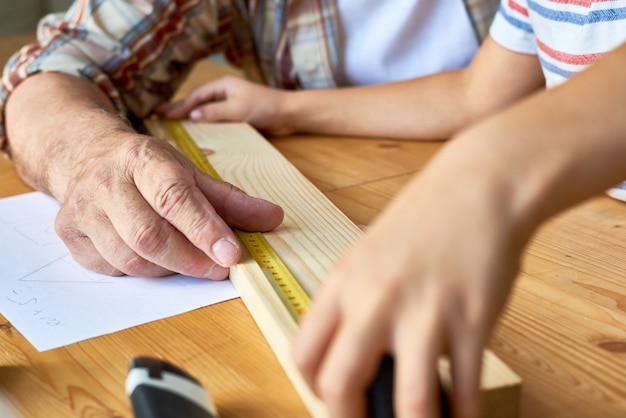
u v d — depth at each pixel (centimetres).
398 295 37
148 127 120
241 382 56
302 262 69
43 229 87
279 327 57
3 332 64
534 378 55
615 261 73
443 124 114
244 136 112
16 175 108
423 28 127
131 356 60
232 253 68
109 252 73
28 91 108
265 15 134
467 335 36
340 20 129
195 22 130
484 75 112
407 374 36
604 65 43
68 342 62
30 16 264
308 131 122
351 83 133
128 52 119
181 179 71
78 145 87
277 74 136
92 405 53
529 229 38
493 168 38
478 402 37
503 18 108
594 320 63
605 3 86
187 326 64
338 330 39
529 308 65
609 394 53
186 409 46
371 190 95
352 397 37
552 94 42
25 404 54
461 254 37
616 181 41
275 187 89
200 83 155
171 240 70
